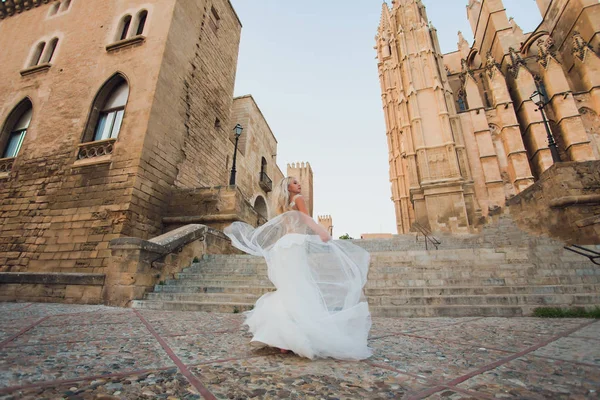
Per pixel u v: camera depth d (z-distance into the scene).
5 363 1.85
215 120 15.03
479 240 13.77
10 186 11.24
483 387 1.54
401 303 5.29
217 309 5.51
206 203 10.78
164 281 7.14
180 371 1.81
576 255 6.64
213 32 15.46
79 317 4.23
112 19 12.99
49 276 6.94
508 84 28.52
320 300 2.23
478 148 24.94
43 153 11.33
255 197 23.67
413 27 29.48
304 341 2.03
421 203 24.28
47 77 12.84
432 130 25.17
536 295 4.92
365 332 2.21
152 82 10.93
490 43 31.50
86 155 10.70
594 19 24.78
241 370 1.84
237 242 2.58
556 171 9.26
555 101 23.62
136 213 9.48
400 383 1.62
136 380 1.63
